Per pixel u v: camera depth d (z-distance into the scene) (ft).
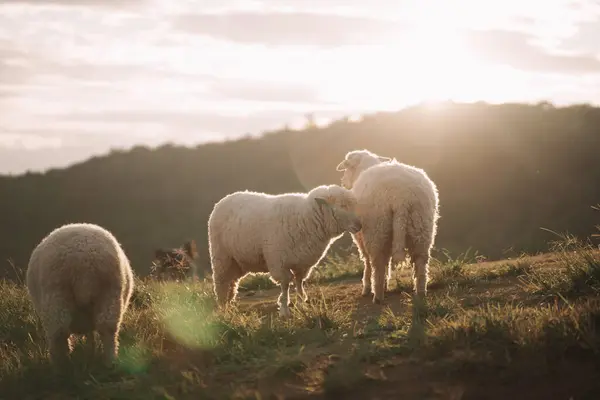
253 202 29.71
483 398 16.81
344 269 39.91
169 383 19.83
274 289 37.19
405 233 27.27
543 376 17.35
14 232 108.99
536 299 24.91
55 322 21.35
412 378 18.21
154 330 26.04
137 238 102.32
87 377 21.31
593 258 26.23
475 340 19.66
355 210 27.86
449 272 32.19
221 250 30.40
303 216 27.81
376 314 26.71
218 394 18.31
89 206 113.39
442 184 87.04
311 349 21.77
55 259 21.43
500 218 78.69
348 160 33.76
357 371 18.57
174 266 44.16
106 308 21.85
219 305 29.89
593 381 16.85
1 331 29.19
